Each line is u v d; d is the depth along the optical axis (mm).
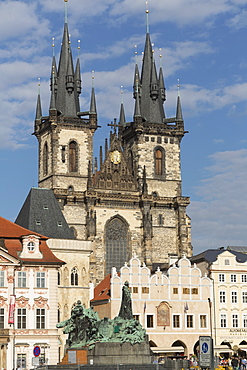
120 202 195625
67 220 189250
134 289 154625
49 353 129500
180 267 158875
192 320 157375
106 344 94250
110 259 192250
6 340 125625
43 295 131500
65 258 154625
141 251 195500
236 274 162750
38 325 130125
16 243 133625
